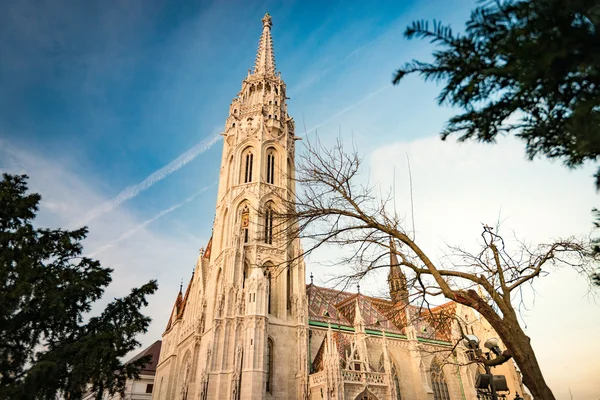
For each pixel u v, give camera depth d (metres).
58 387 19.88
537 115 7.28
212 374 49.34
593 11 5.28
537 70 5.78
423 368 60.62
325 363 48.47
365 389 49.00
